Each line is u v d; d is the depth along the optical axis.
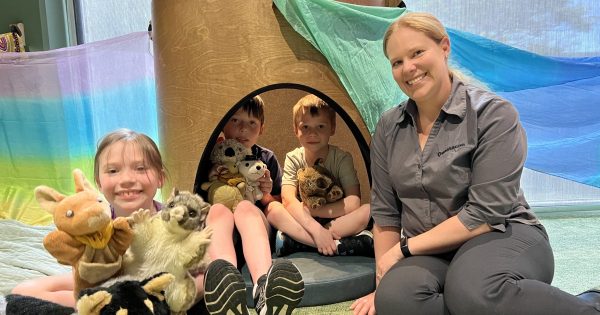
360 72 1.92
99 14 3.23
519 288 1.28
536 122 2.66
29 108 2.86
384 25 1.95
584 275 2.03
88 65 2.89
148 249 1.28
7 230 2.46
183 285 1.28
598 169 2.72
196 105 1.98
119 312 1.10
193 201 1.29
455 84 1.54
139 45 2.92
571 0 2.92
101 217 1.17
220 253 1.70
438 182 1.50
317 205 2.04
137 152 1.51
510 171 1.42
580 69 2.54
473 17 2.97
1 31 3.16
